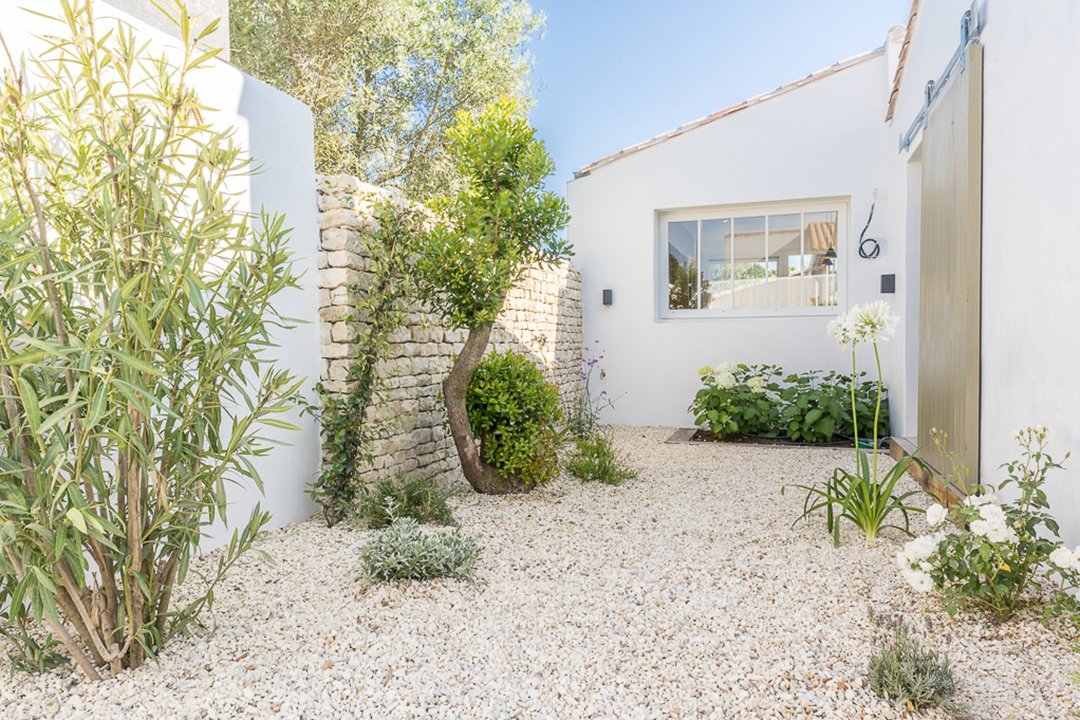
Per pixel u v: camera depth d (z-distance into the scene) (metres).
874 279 6.78
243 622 2.41
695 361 7.55
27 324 1.76
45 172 2.41
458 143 4.33
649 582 2.80
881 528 3.34
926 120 4.50
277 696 1.91
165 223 1.87
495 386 4.44
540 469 4.41
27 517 1.76
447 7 10.68
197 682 1.99
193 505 2.07
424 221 4.37
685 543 3.33
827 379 6.82
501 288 4.16
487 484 4.45
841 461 5.55
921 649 1.92
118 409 1.86
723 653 2.16
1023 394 2.80
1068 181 2.38
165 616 2.17
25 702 1.90
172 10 3.24
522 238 4.41
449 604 2.57
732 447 6.33
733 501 4.22
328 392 3.86
